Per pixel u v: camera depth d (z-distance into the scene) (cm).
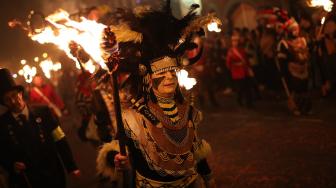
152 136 284
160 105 291
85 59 288
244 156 678
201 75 1144
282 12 867
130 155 291
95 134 551
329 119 804
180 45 296
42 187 385
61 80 1630
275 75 1177
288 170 589
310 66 1091
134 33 283
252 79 1128
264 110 998
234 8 1819
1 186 380
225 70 1362
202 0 1928
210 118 1011
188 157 290
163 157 283
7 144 376
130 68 289
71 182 685
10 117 380
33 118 392
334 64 959
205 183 322
